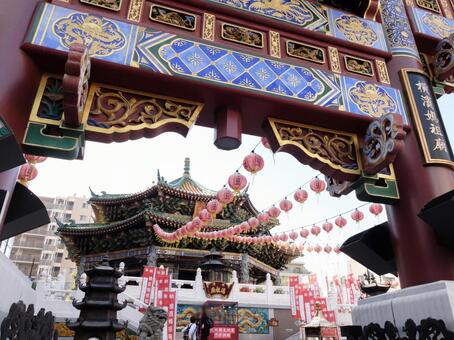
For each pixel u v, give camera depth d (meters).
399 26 6.21
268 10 5.50
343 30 5.84
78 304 5.04
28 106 3.81
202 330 13.22
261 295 20.39
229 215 26.89
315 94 5.01
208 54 4.71
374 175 5.02
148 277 16.34
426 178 4.93
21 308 3.45
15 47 3.79
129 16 4.66
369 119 5.13
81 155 4.39
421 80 5.69
